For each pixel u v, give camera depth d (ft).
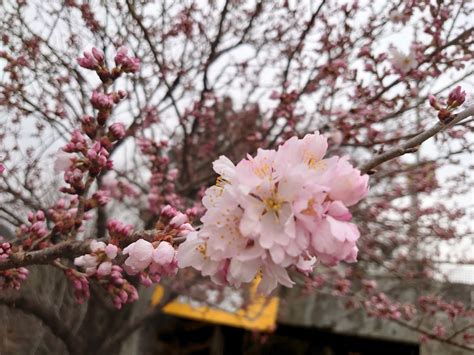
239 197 3.51
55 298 11.00
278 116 12.46
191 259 3.88
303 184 3.45
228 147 14.67
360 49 11.31
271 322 22.72
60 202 7.91
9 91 9.61
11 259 5.43
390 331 20.77
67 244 5.32
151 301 18.38
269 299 20.71
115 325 14.65
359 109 11.02
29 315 10.74
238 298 21.48
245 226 3.41
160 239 4.84
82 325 13.76
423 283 16.98
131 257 4.55
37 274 10.00
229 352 26.99
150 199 12.21
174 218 5.04
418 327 13.84
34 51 10.16
